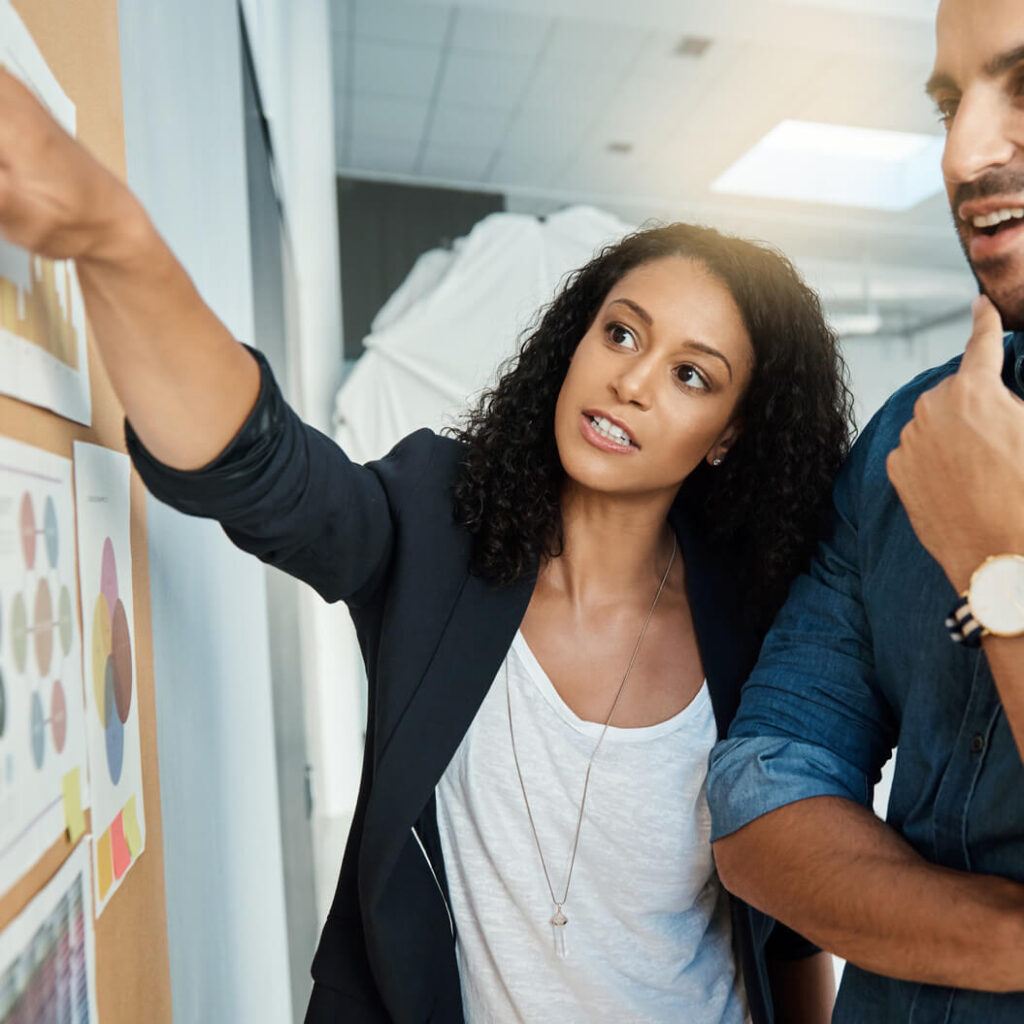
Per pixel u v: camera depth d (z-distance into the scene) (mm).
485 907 873
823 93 5922
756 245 919
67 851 462
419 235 7398
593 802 871
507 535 864
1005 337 737
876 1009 733
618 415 836
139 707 650
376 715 843
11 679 387
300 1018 2045
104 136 598
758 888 720
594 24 5016
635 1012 880
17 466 407
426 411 4363
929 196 7469
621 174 7262
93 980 499
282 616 2086
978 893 614
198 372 495
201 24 1138
